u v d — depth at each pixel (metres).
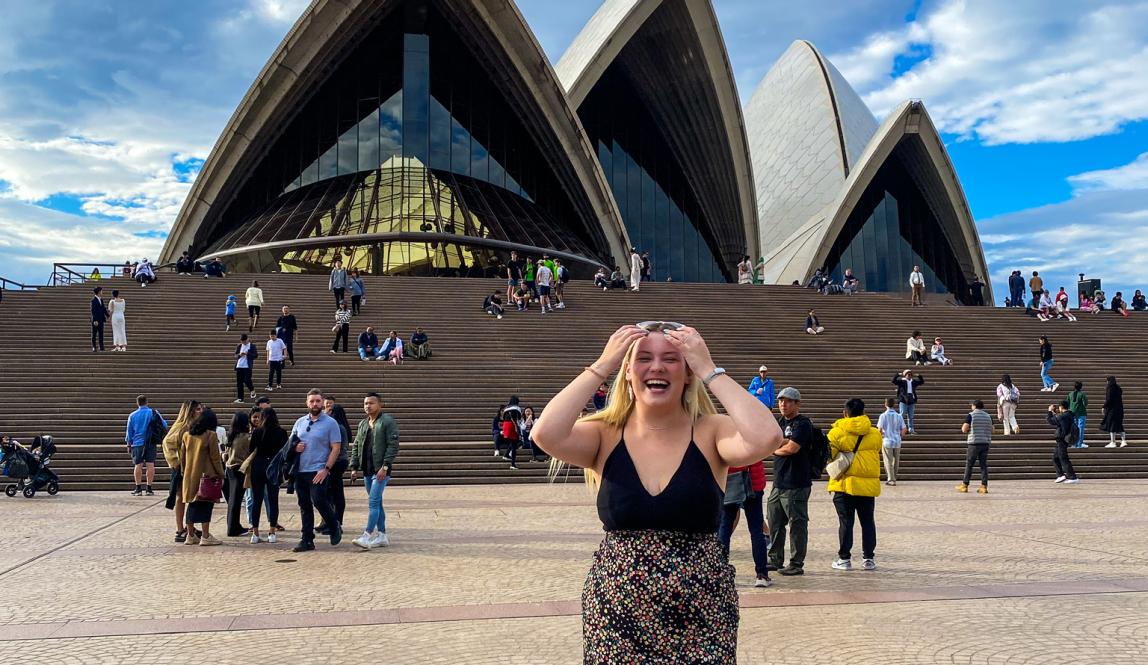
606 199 43.69
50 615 6.22
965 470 15.87
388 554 8.71
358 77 42.75
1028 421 20.45
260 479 9.65
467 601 6.64
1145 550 8.84
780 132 61.38
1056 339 26.72
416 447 16.56
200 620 6.07
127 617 6.16
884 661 5.07
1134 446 18.55
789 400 7.70
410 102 41.94
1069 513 11.87
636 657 2.56
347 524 10.94
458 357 21.70
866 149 49.62
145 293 24.88
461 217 39.06
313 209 39.09
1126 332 27.59
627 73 48.91
